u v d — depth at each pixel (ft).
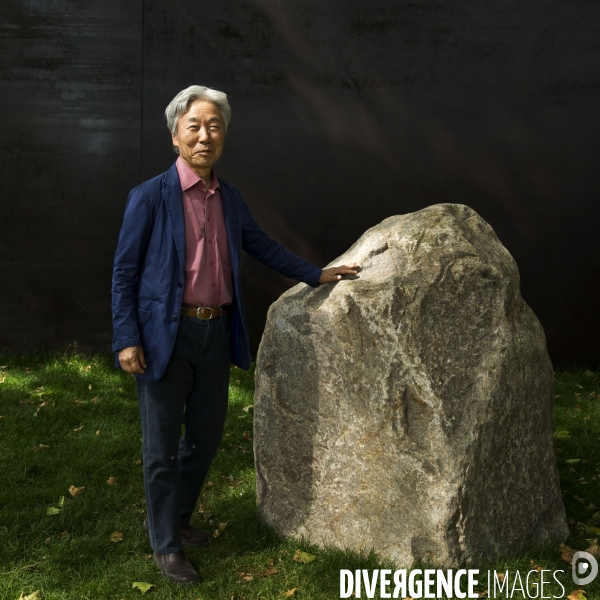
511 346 9.70
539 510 10.31
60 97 20.59
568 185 20.97
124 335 9.09
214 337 9.59
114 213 21.11
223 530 11.15
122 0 20.40
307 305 10.34
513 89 20.72
